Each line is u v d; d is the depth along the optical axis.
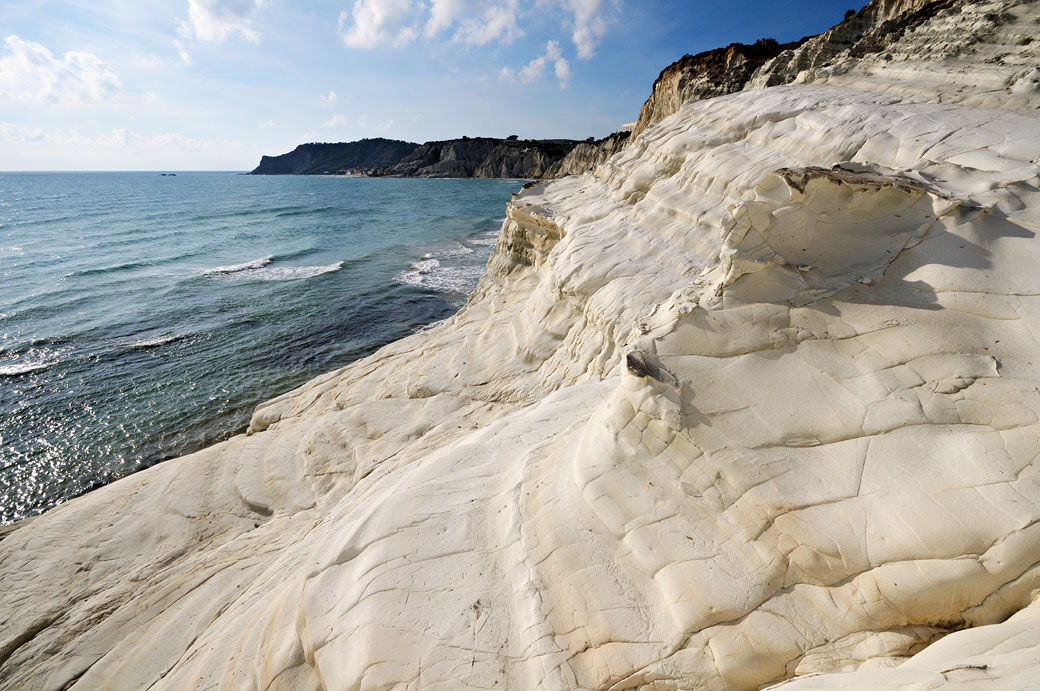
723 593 3.27
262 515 8.89
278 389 17.50
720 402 3.75
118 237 47.50
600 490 4.05
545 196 18.33
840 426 3.37
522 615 3.73
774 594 3.17
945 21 12.42
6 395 17.00
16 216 64.75
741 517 3.44
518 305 14.54
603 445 4.21
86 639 6.52
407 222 56.72
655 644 3.31
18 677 6.36
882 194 3.97
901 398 3.29
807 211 4.02
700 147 12.05
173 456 14.26
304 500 8.89
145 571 7.80
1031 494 2.67
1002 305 3.37
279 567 6.11
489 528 4.47
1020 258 3.53
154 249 41.22
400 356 14.31
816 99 10.98
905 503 2.96
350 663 3.78
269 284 29.34
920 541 2.85
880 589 2.90
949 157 6.45
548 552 3.98
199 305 25.50
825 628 2.98
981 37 10.40
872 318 3.64
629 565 3.67
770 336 3.84
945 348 3.34
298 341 21.27
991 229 3.74
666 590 3.46
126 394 17.19
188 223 57.47
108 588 7.58
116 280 30.39
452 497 4.93
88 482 13.41
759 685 3.00
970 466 2.89
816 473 3.30
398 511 4.86
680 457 3.78
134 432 15.23
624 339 8.66
